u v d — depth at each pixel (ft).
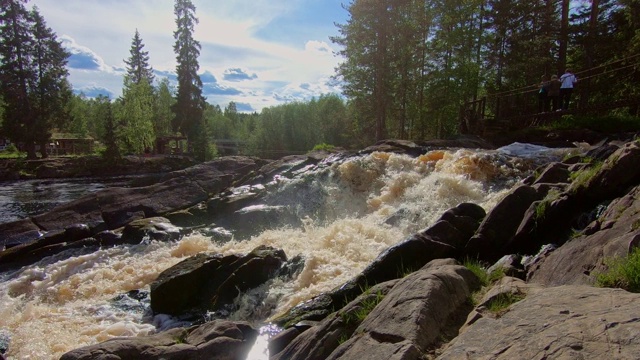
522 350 7.72
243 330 16.52
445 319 11.17
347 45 92.79
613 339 7.01
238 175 51.47
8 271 33.99
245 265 24.25
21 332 21.57
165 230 37.32
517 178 35.53
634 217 13.92
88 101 302.86
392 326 10.78
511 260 16.48
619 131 50.67
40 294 28.30
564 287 10.39
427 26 97.40
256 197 43.47
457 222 21.63
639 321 7.29
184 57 166.09
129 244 36.29
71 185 104.06
